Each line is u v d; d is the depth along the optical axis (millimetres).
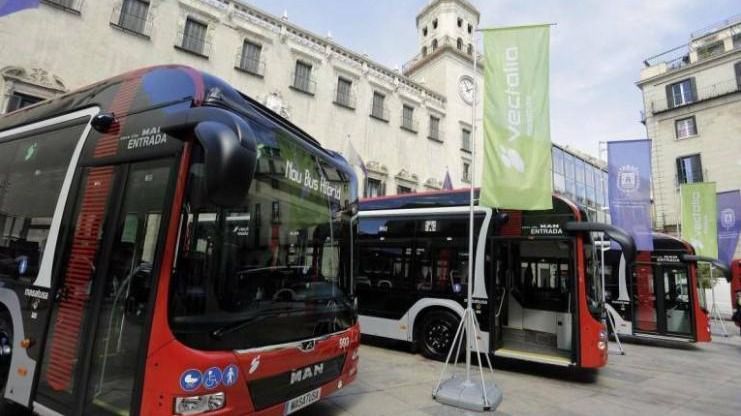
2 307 4324
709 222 15570
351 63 25047
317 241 4422
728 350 12328
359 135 24734
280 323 3629
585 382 7547
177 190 3111
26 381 3686
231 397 3041
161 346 2852
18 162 4789
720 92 28531
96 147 3906
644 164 12445
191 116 3145
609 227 6980
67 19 15773
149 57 17500
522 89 6230
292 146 4215
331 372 4289
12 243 4379
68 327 3490
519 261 9094
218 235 3232
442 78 30984
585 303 7184
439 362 8344
